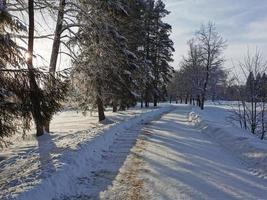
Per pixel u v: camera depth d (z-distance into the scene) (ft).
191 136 60.85
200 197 25.34
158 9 182.70
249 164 36.73
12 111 28.53
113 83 85.40
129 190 26.96
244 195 25.98
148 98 176.96
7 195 21.24
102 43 68.18
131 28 100.78
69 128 80.43
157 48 186.91
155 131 68.13
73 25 63.98
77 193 26.30
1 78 28.71
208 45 175.94
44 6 54.60
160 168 34.53
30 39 46.09
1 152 46.65
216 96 240.94
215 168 34.86
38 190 22.99
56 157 33.68
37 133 60.34
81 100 81.82
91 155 38.65
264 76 68.59
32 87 29.99
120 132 65.26
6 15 29.07
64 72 32.27
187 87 245.65
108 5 70.08
